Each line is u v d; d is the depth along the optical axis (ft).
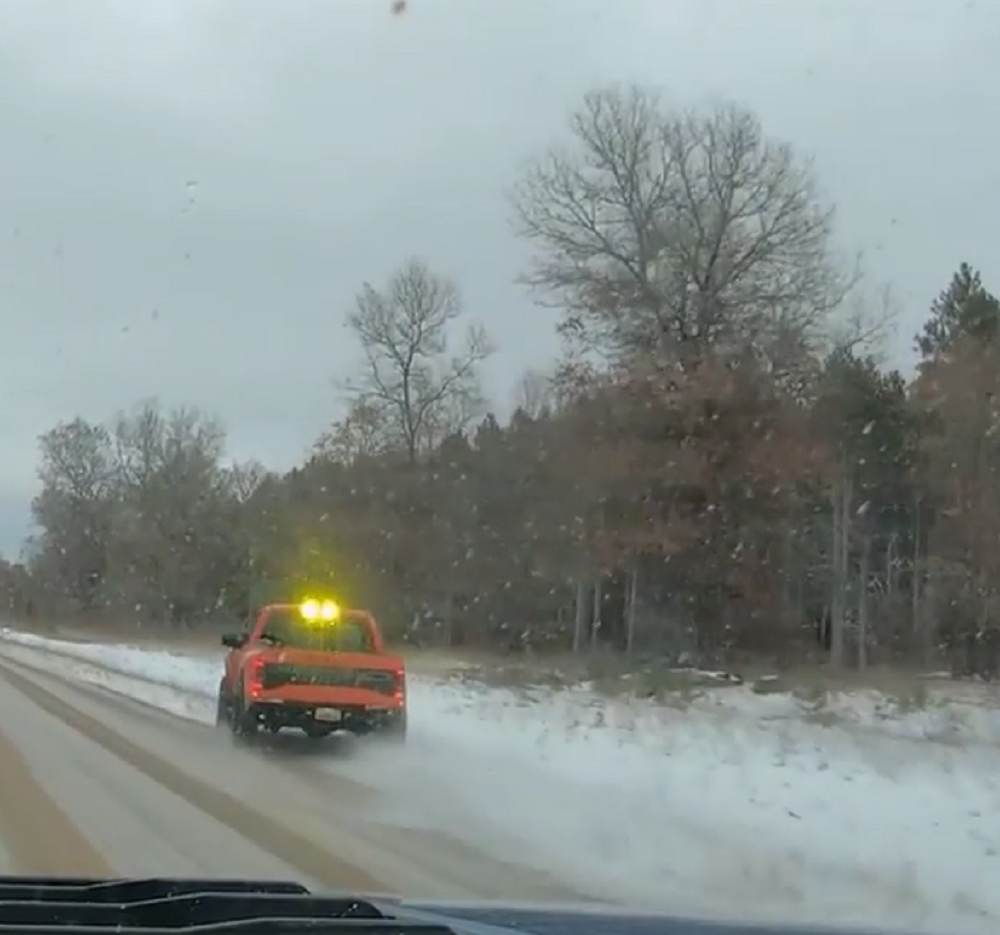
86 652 195.31
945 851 34.42
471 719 74.74
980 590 132.46
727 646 121.39
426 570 200.13
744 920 15.28
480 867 33.09
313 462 221.66
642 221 140.87
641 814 41.11
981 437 158.81
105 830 38.09
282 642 65.21
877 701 84.43
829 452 136.98
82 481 369.50
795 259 140.36
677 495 118.93
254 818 40.96
